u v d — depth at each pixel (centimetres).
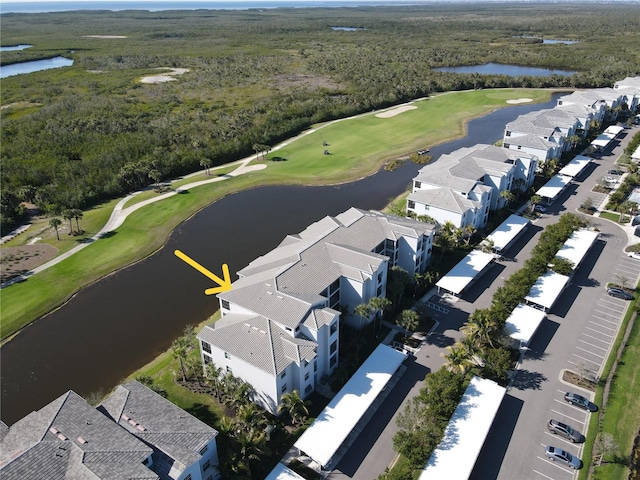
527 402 5184
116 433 3934
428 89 19000
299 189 11169
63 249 8688
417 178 8944
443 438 4538
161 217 9812
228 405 5166
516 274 6881
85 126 14438
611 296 6900
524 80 19688
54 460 3634
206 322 6738
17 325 6769
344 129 15200
